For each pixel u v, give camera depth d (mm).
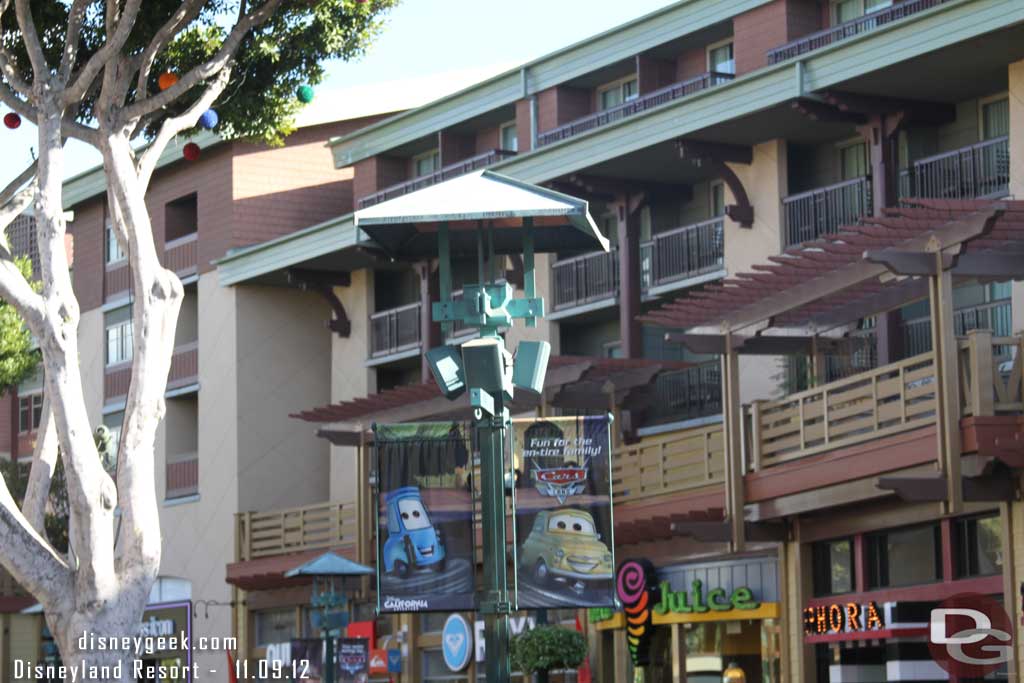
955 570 20859
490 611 13234
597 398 27938
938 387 18641
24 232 41375
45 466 19578
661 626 27172
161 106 19812
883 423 21016
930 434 19250
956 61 23234
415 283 36188
